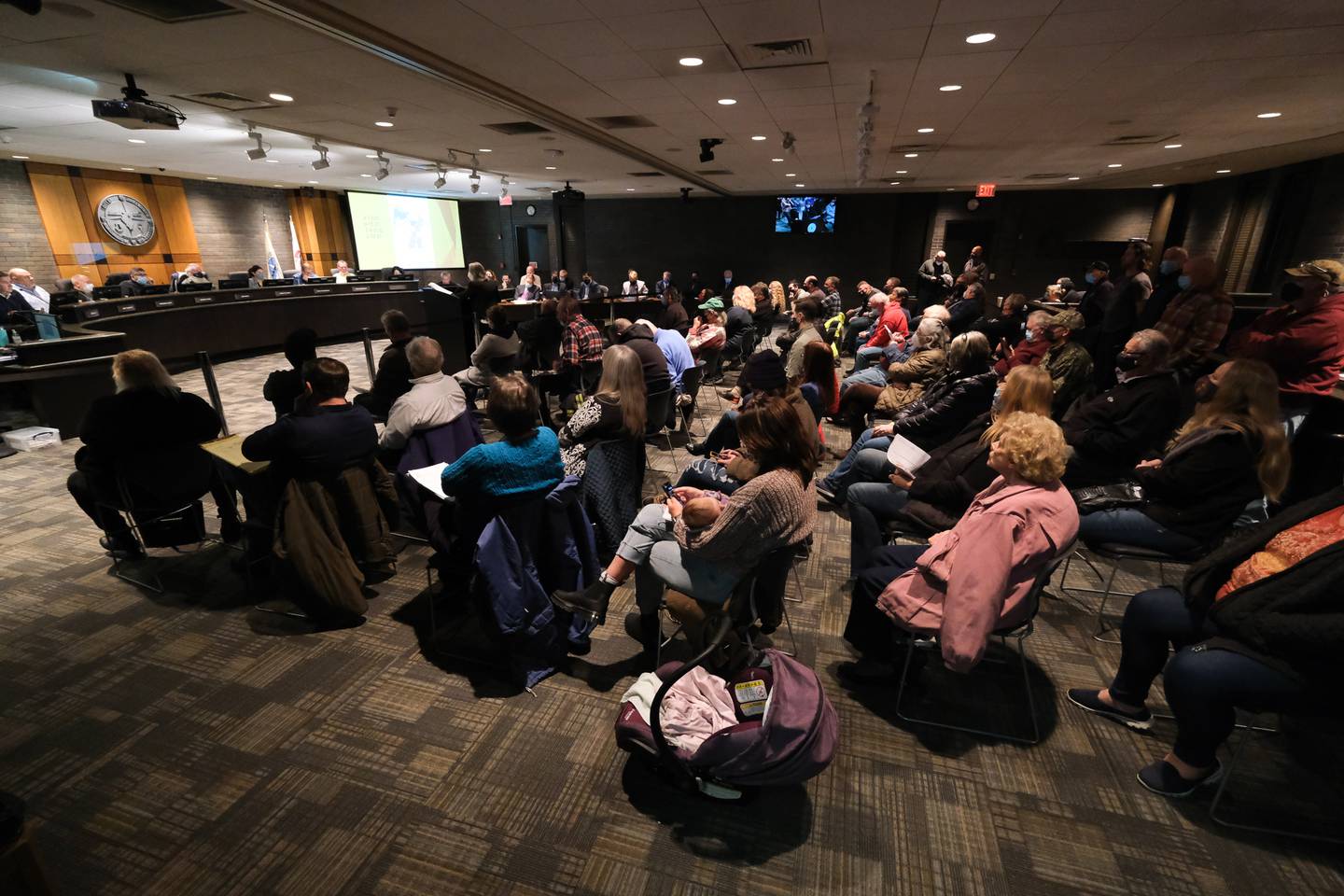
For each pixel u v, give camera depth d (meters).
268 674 2.34
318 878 1.58
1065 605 2.77
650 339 3.91
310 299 10.55
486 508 2.12
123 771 1.90
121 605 2.79
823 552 3.26
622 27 3.43
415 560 3.20
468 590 2.83
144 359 2.64
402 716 2.13
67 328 6.13
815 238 15.01
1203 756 1.72
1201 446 2.22
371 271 13.10
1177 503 2.31
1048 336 3.93
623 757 1.96
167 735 2.04
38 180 9.27
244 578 3.02
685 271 15.88
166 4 3.04
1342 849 1.64
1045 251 13.73
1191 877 1.57
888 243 14.66
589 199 15.84
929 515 2.47
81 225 9.85
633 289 12.69
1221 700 1.62
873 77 4.45
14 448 5.02
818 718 1.63
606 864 1.62
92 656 2.44
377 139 7.13
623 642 2.53
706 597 1.96
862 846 1.66
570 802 1.80
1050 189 13.19
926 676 2.32
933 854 1.64
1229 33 3.51
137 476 2.68
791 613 2.72
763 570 1.93
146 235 10.73
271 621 2.68
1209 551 2.31
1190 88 4.77
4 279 6.82
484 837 1.69
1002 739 2.02
